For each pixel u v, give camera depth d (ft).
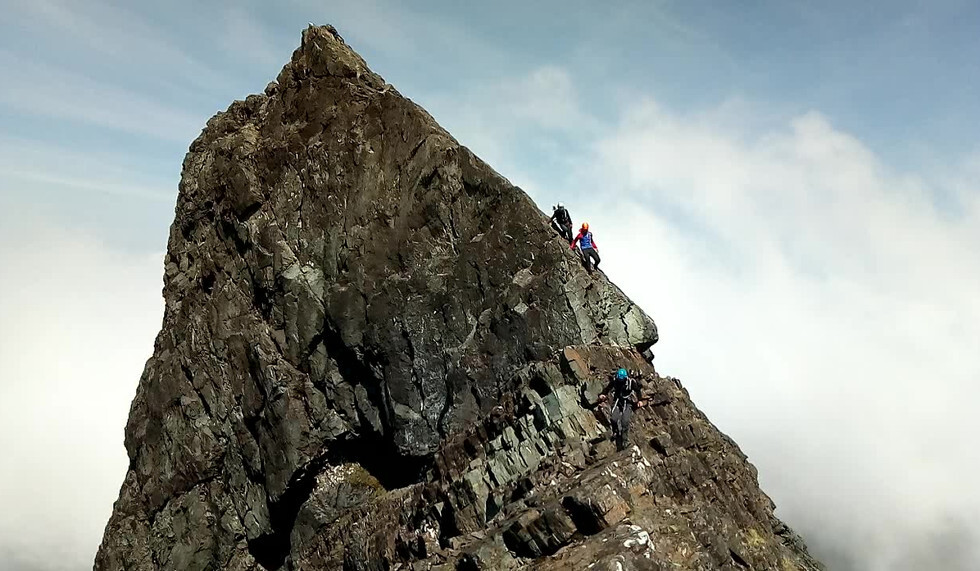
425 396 97.66
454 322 97.96
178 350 123.85
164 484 118.52
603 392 78.89
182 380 121.19
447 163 103.45
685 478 76.28
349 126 114.01
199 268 126.62
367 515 100.01
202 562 113.09
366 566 91.97
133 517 120.78
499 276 96.78
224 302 119.65
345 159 112.47
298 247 113.39
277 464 108.06
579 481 67.82
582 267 95.91
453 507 80.28
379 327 101.65
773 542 79.87
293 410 107.96
